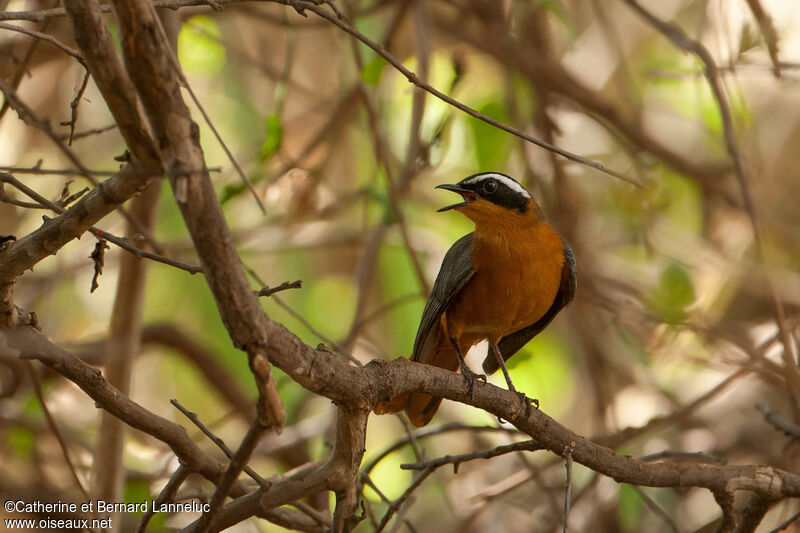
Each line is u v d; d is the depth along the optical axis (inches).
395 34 485.7
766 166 539.2
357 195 508.7
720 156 595.8
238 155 596.4
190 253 613.3
